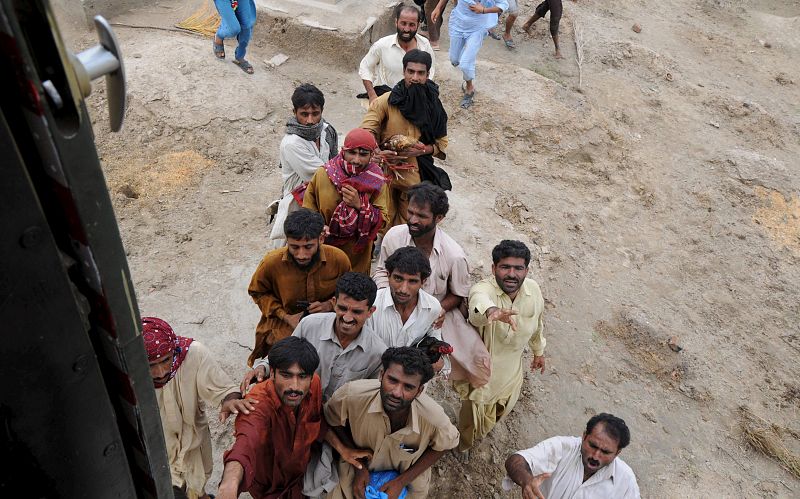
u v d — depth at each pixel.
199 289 5.33
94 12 8.21
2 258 1.08
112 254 1.23
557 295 6.12
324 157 4.74
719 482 4.80
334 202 4.10
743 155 8.36
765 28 11.87
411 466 3.30
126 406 1.49
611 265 6.63
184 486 3.38
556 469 3.31
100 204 1.17
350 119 7.66
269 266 3.63
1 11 0.89
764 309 6.51
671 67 10.04
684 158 8.34
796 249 7.32
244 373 4.75
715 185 7.98
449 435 3.18
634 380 5.50
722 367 5.80
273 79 7.81
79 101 1.03
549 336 5.70
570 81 9.17
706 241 7.20
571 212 7.13
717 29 11.66
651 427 5.12
